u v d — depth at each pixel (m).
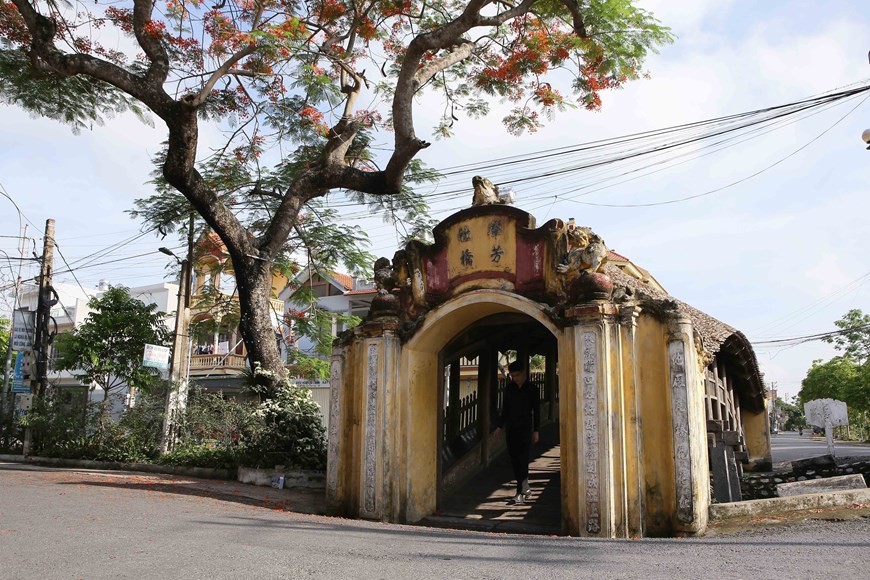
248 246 15.21
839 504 8.29
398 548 6.57
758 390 15.67
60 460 18.77
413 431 10.48
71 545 6.26
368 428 10.56
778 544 6.41
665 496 8.45
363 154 16.97
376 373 10.59
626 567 5.53
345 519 9.63
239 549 6.27
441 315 10.31
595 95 15.62
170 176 14.27
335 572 5.33
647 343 8.90
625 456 8.48
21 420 20.67
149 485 12.55
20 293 32.53
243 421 14.40
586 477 8.50
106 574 5.12
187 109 13.62
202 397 17.95
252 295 15.09
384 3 15.62
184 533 7.12
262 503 10.85
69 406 20.64
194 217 19.00
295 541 6.84
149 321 20.52
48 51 13.59
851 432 60.31
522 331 13.52
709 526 8.27
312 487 13.04
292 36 12.91
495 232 10.13
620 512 8.34
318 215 18.80
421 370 10.80
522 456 10.94
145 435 18.06
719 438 9.96
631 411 8.63
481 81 16.14
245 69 14.38
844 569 5.16
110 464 17.62
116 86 13.99
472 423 13.35
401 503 10.22
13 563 5.44
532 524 9.79
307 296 20.45
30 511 8.45
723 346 12.60
